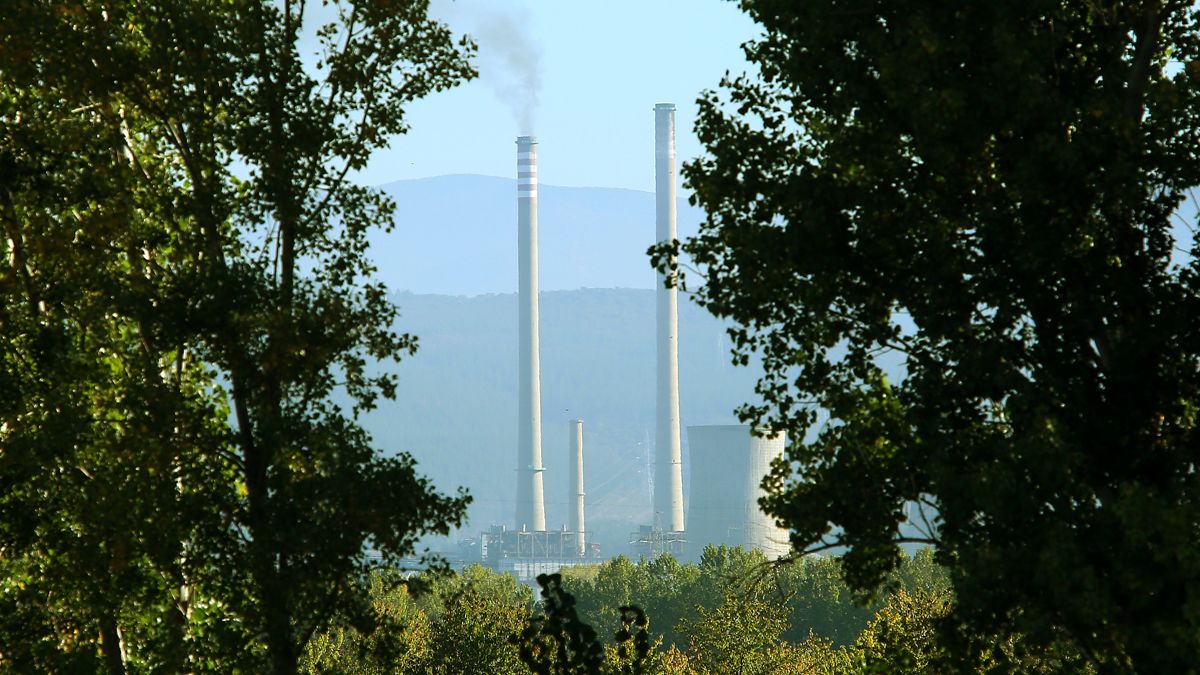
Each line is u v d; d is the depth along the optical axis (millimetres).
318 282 106750
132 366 108688
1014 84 83938
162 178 110750
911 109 85125
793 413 101438
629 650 104312
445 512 105500
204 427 105625
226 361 103438
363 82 105562
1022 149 87000
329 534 100562
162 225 110875
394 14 104938
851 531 98125
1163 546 78438
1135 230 90438
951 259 88625
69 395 109375
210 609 120312
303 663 184375
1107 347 90438
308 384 103750
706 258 96938
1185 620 78875
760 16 95250
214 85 102438
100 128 108000
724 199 96188
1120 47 92312
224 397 115938
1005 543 84375
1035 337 93312
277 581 100375
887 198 89188
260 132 104125
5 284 107312
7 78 104500
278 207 102438
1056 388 88375
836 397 99375
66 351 108688
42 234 106125
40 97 109750
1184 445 89562
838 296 95000
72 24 102438
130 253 107375
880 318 94375
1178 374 90062
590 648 99500
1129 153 85312
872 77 90750
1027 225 86938
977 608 86562
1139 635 80438
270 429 100938
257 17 104562
